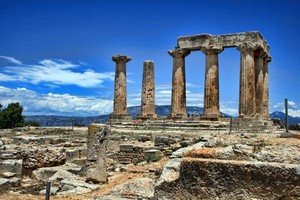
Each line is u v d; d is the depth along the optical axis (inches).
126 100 2101.4
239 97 1723.7
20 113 2623.0
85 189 629.0
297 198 255.8
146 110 1971.0
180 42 1900.8
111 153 1108.5
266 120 1754.4
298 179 255.9
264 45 1849.2
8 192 625.0
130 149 1096.2
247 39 1734.7
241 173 270.7
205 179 281.0
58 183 689.0
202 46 1828.2
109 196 513.7
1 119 2512.3
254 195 266.2
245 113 1683.1
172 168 320.5
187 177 287.7
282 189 259.6
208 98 1800.0
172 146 1075.9
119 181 698.2
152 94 1980.8
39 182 717.9
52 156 831.1
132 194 510.9
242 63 1722.4
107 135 710.5
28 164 789.2
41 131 1834.4
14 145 1175.0
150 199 486.9
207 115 1790.1
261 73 1847.9
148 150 1020.5
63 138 1430.9
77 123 2610.7
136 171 780.6
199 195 282.0
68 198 571.5
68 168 793.6
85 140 1381.6
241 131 1437.0
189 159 290.4
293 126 1622.8
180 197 289.3
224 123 1679.4
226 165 275.3
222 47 1793.8
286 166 261.0
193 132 1460.4
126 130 1712.6
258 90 1840.6
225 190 274.1
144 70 1994.3
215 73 1803.6
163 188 295.7
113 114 2074.3
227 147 324.5
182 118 1856.5
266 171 264.5
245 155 296.7
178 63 1911.9
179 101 1899.6
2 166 783.7
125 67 2110.0
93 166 685.9
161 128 1710.1
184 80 1926.7
